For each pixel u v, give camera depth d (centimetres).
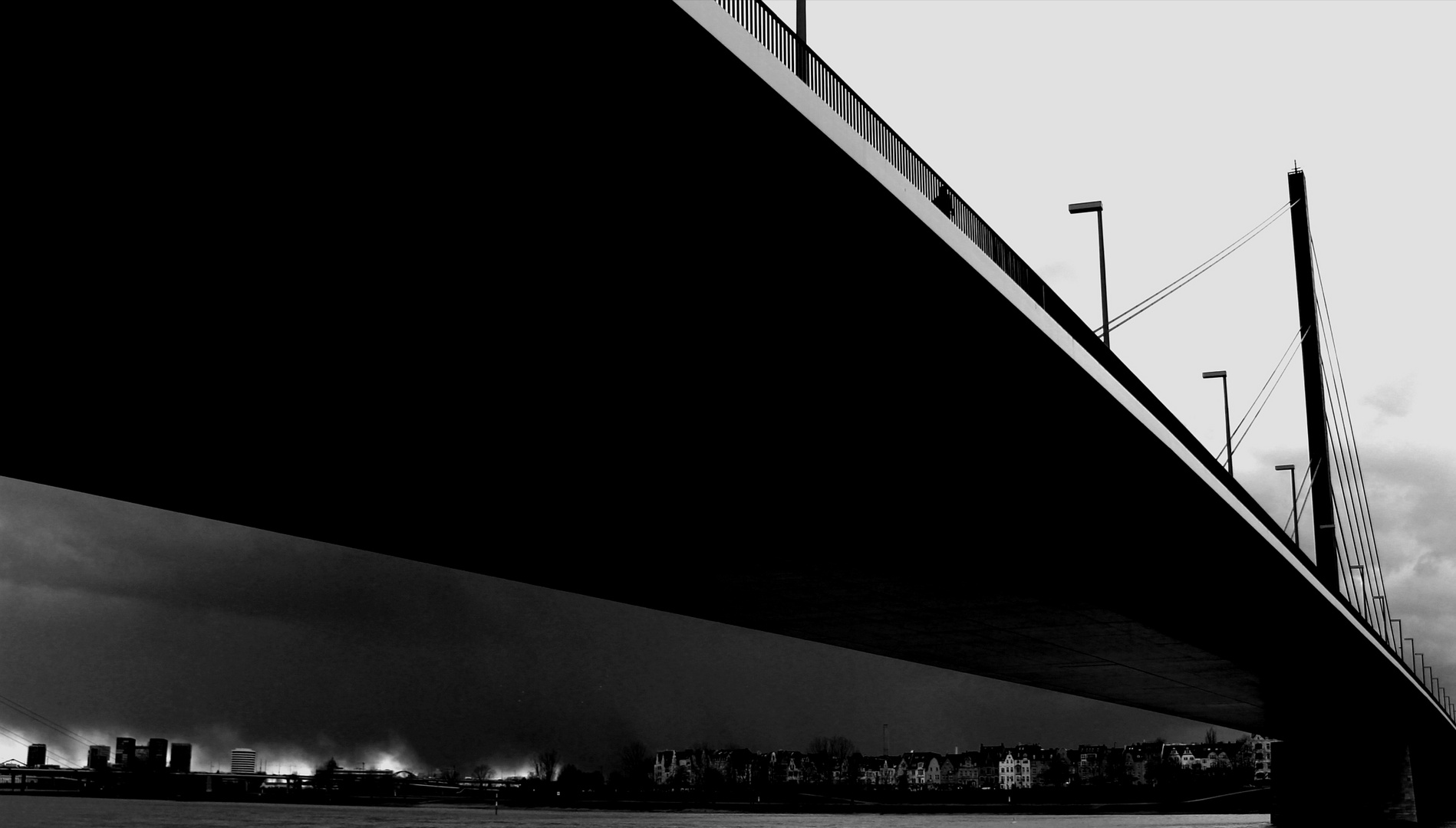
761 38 1817
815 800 17638
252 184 1745
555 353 2398
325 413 2717
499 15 1412
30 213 1812
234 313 2180
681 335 2345
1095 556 4212
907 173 2197
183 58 1452
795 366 2519
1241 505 4059
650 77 1566
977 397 2769
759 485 3316
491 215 1861
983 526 3791
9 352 2355
